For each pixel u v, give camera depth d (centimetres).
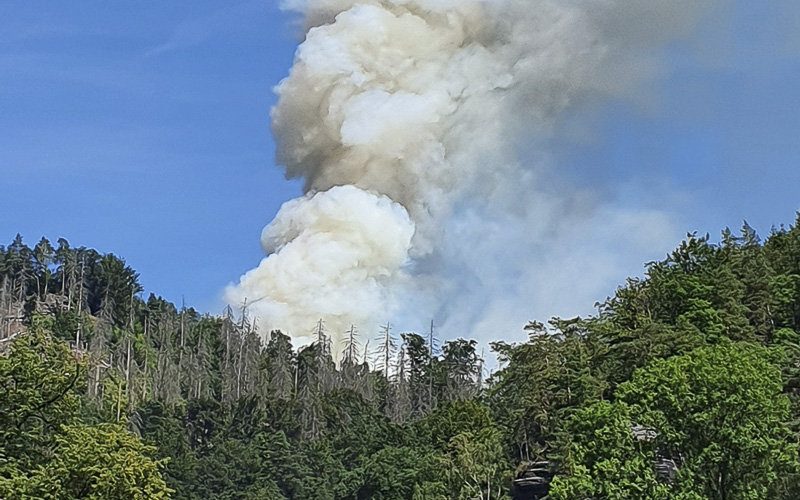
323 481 13688
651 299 12362
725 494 6538
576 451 7094
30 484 4781
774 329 11944
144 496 4988
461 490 11562
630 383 7162
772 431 6594
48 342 5484
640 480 6688
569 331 11988
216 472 13375
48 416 5266
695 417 6556
